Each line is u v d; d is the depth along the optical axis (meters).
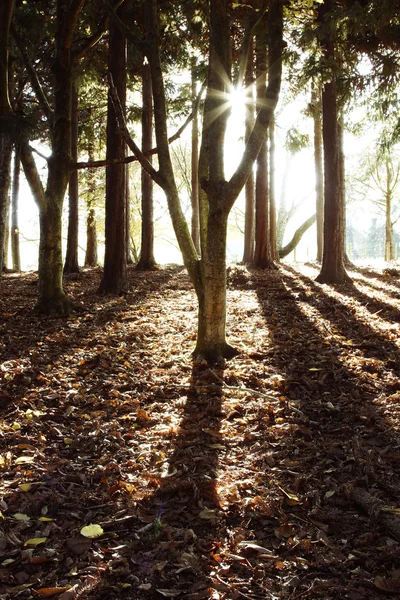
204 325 5.62
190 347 6.10
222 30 5.38
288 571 2.33
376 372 4.96
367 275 13.10
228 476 3.17
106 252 10.71
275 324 7.22
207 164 5.66
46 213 8.42
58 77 8.57
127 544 2.53
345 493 2.90
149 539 2.58
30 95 14.77
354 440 3.53
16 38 8.82
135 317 7.96
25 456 3.47
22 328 7.35
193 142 19.17
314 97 15.12
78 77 12.01
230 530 2.64
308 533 2.59
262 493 2.96
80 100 17.20
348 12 8.46
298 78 11.46
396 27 8.74
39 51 12.63
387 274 12.64
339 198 11.53
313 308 8.29
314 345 5.96
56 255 8.52
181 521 2.74
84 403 4.47
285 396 4.49
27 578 2.31
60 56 8.49
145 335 6.80
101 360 5.62
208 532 2.63
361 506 2.79
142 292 10.89
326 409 4.13
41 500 2.93
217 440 3.70
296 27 11.58
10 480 3.16
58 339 6.57
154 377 5.10
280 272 14.09
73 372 5.26
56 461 3.43
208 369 5.15
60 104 8.56
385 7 7.92
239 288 11.12
